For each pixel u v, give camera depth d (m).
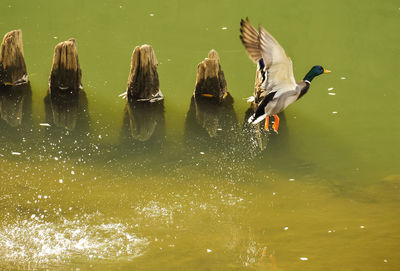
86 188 11.55
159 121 15.07
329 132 14.55
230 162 12.94
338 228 10.09
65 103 15.90
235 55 19.45
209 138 14.17
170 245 9.55
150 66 15.95
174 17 22.50
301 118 15.40
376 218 10.43
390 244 9.49
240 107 15.96
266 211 10.79
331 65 18.98
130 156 13.13
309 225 10.20
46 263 9.00
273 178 12.20
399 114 15.62
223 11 23.09
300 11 23.22
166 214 10.62
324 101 16.55
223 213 10.70
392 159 13.02
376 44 20.48
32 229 9.97
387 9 23.36
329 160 13.02
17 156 12.85
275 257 9.16
